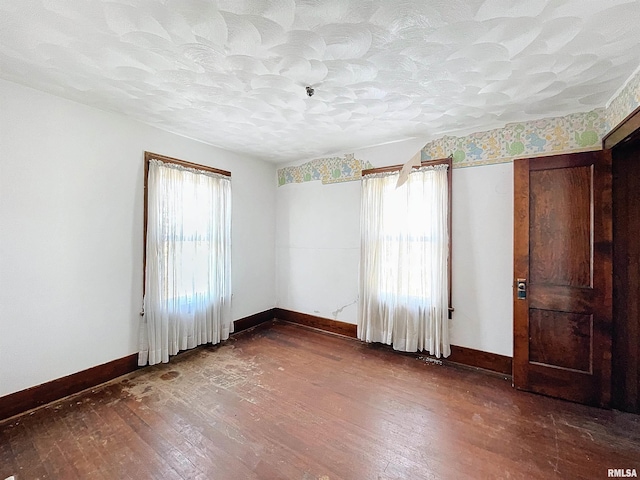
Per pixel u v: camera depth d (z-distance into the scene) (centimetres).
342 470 170
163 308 306
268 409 231
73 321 251
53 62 192
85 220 258
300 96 240
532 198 259
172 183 317
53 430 204
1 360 215
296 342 377
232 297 404
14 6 141
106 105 259
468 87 223
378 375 288
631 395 229
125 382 271
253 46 174
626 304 233
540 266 256
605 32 158
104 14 147
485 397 249
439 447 189
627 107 209
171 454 182
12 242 220
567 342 246
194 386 265
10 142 218
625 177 234
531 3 139
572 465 174
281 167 464
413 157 333
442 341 313
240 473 168
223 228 373
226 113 275
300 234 444
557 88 222
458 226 311
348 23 154
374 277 360
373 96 239
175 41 169
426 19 151
